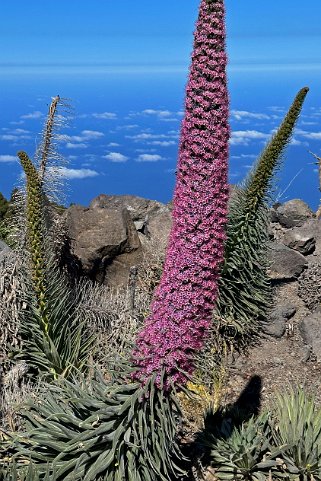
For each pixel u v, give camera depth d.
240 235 9.30
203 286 5.47
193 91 5.18
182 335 5.58
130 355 6.26
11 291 7.85
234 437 6.93
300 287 10.50
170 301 5.52
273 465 6.61
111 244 10.30
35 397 6.93
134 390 5.84
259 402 8.25
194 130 5.21
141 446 5.79
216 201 5.32
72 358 7.87
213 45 5.09
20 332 7.90
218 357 9.02
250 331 9.54
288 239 11.55
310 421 7.06
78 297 8.78
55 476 5.86
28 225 7.28
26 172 7.09
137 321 8.57
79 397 6.30
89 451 5.95
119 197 13.05
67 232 10.18
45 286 7.57
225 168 5.33
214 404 7.79
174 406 5.87
